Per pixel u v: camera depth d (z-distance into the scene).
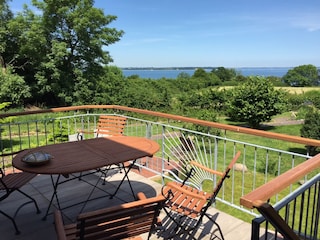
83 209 3.04
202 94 24.02
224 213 3.04
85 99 20.00
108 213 1.47
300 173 1.32
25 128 12.46
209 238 2.58
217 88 25.17
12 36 18.56
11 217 2.68
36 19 18.08
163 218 2.89
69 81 19.17
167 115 3.71
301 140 2.41
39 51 18.19
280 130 17.72
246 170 7.94
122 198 3.32
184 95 24.58
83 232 1.49
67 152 2.74
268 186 1.14
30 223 2.75
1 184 2.58
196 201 2.39
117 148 2.87
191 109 22.42
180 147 3.95
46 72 18.80
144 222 1.71
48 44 18.59
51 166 2.31
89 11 18.55
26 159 2.33
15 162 2.42
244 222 2.86
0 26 17.98
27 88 17.45
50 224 2.73
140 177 4.00
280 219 1.11
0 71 16.25
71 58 19.41
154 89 25.34
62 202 3.19
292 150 11.59
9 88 16.34
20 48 18.22
